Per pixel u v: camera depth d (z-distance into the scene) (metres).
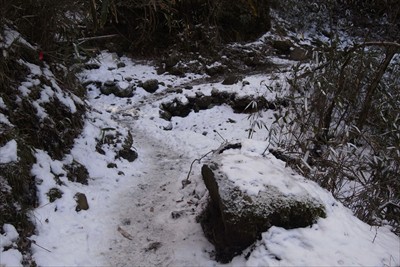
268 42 10.27
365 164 4.49
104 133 4.75
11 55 4.13
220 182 3.11
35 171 3.57
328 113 4.67
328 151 4.19
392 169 4.29
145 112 6.90
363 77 5.26
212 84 8.08
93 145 4.64
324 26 11.73
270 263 2.79
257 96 7.04
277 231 2.96
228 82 7.98
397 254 3.02
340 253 2.87
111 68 8.25
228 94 7.37
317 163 4.16
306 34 11.41
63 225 3.41
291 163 4.08
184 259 3.18
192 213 3.72
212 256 3.16
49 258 3.05
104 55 8.62
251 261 2.86
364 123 5.31
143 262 3.21
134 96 7.58
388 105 5.24
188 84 8.21
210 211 3.43
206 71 8.80
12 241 2.93
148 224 3.70
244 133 6.49
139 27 8.53
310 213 3.10
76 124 4.64
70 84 5.15
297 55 9.75
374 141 4.49
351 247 2.95
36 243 3.12
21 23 4.64
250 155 3.76
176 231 3.54
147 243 3.44
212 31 9.33
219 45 9.47
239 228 2.92
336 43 4.82
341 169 4.15
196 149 5.48
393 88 5.88
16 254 2.85
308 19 11.78
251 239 2.98
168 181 4.51
